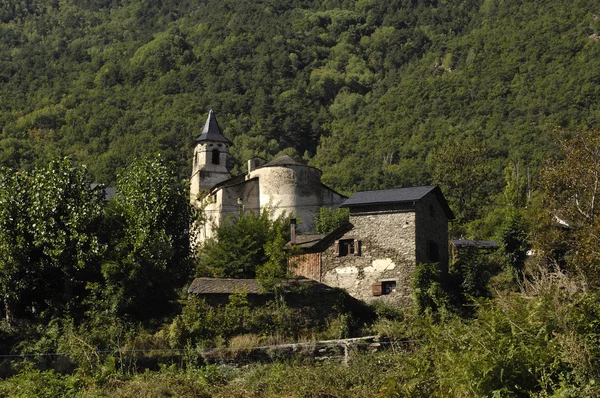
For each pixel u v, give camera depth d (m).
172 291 38.69
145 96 132.25
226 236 42.62
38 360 32.28
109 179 96.00
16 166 95.44
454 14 179.50
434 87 127.62
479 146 65.19
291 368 30.27
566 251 39.91
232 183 57.59
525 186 68.69
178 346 33.75
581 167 39.91
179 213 42.09
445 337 21.89
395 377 25.20
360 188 89.12
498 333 20.36
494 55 133.00
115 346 33.41
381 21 190.75
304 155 120.19
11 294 36.47
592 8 134.75
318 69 158.25
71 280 37.56
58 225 38.03
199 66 144.12
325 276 40.06
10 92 132.00
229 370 31.50
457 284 39.94
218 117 126.38
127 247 39.31
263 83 140.88
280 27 176.62
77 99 129.12
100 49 162.50
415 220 38.84
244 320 35.09
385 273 38.72
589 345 19.73
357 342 32.72
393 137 115.06
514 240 41.31
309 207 53.72
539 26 136.00
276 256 38.25
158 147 104.00
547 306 20.48
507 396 19.52
